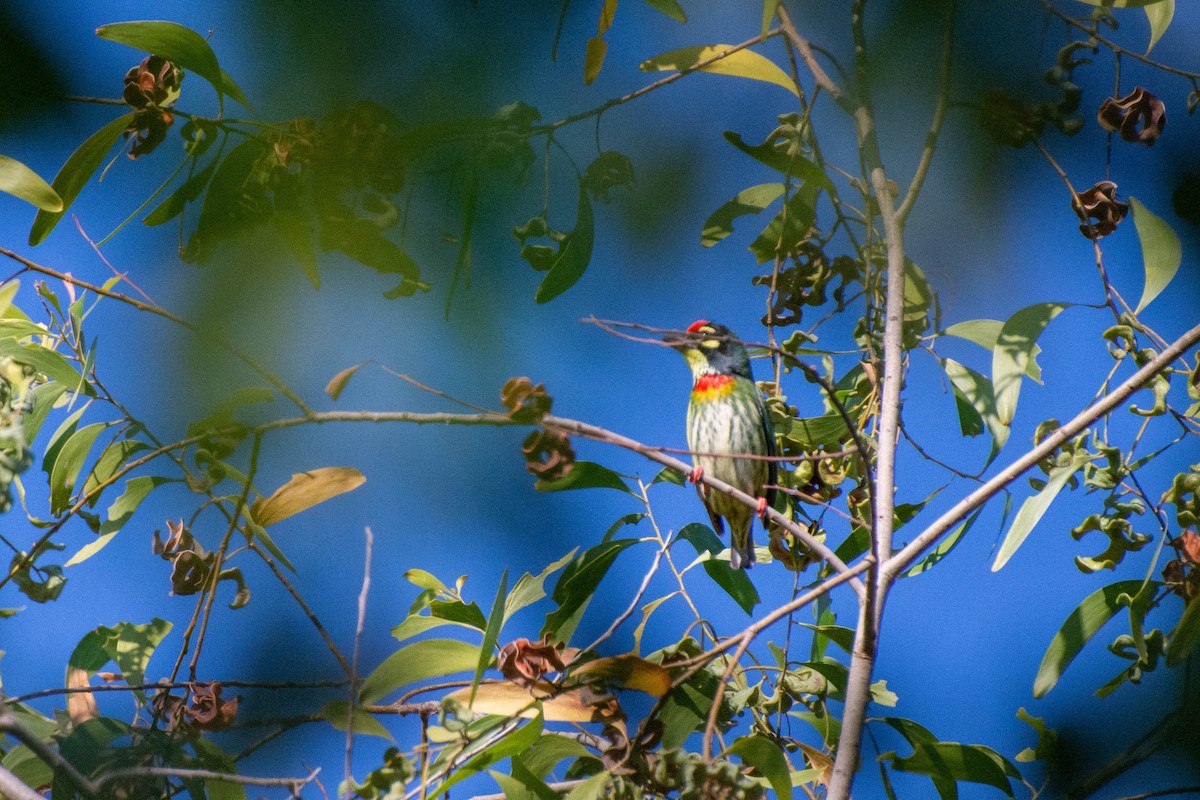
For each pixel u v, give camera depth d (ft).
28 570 22.67
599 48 20.97
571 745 22.66
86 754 22.75
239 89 20.16
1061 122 23.38
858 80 21.76
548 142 21.42
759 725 25.45
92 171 22.18
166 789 22.33
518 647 21.43
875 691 26.17
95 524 24.30
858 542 27.48
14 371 23.13
